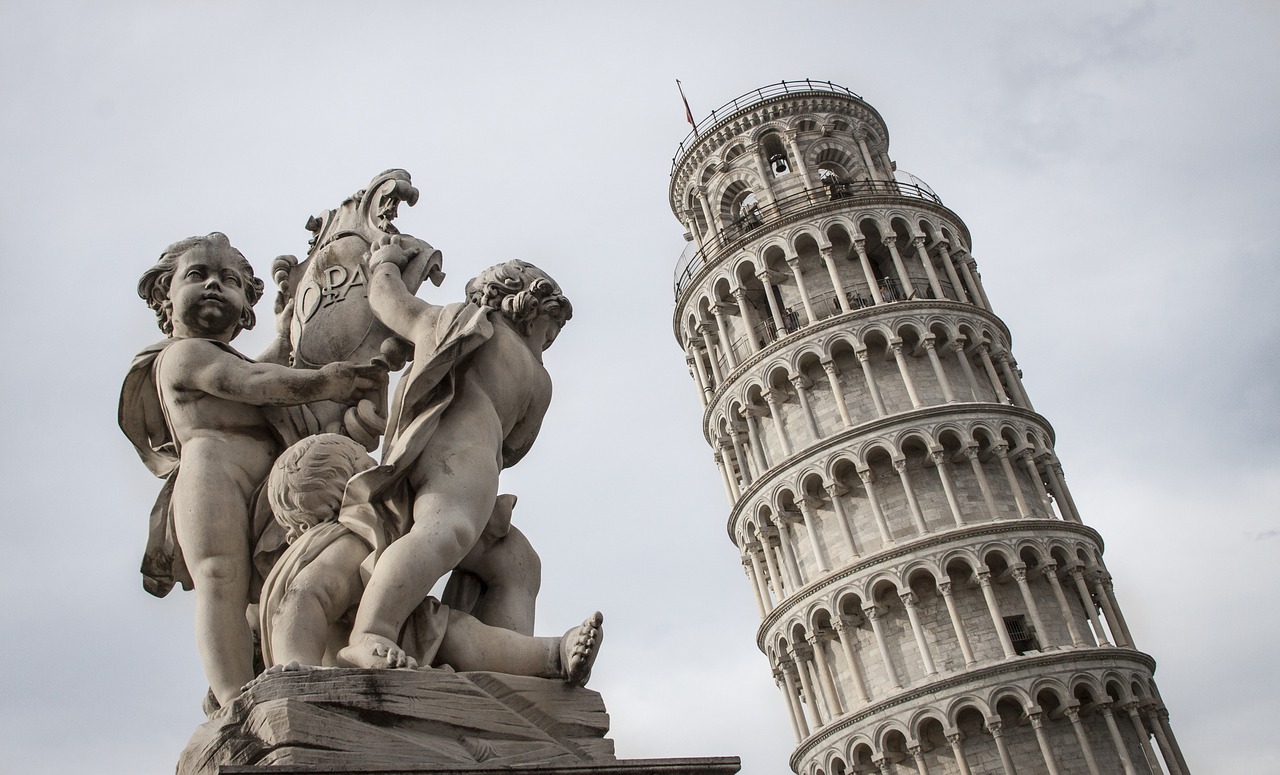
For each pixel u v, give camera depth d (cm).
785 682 5312
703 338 6100
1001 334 5778
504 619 446
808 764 5062
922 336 5453
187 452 444
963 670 4712
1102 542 5325
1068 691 4656
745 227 6062
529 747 370
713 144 6309
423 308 461
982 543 4950
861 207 5844
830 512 5288
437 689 365
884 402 5391
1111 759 4703
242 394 444
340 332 501
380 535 407
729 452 5894
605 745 386
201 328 473
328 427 474
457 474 417
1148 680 4984
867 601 4947
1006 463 5222
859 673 4978
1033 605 4881
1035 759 4684
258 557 433
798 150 6178
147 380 467
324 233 546
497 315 461
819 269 5850
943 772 4722
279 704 336
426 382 423
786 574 5328
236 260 493
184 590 474
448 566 405
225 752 343
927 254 5922
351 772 320
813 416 5481
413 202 541
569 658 395
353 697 350
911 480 5219
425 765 331
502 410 446
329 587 397
